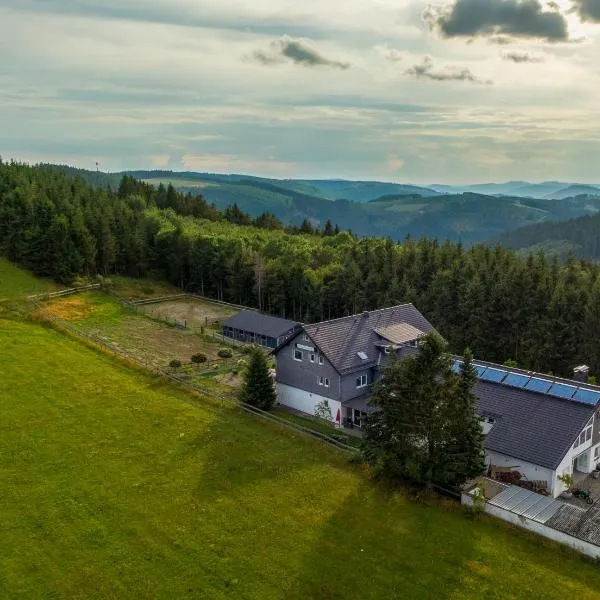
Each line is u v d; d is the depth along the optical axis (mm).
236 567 29734
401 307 62875
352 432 50500
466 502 35156
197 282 115062
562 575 29281
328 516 34281
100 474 38219
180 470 39188
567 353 66562
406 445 36656
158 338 77688
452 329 76688
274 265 103875
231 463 40344
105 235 110875
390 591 28062
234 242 117438
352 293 91375
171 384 54469
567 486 39938
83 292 97000
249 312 84938
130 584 28391
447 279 80188
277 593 27938
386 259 95750
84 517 33562
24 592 27609
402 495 36531
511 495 35969
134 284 111688
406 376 35875
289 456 41750
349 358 52844
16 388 50344
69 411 47125
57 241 98375
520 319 71875
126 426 45250
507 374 47156
